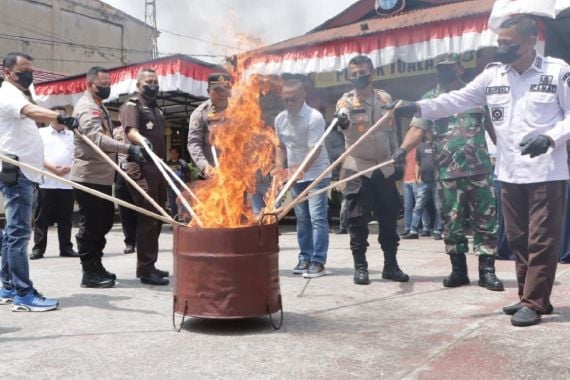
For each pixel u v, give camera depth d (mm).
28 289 4188
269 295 3553
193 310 3512
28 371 2844
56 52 25562
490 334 3379
